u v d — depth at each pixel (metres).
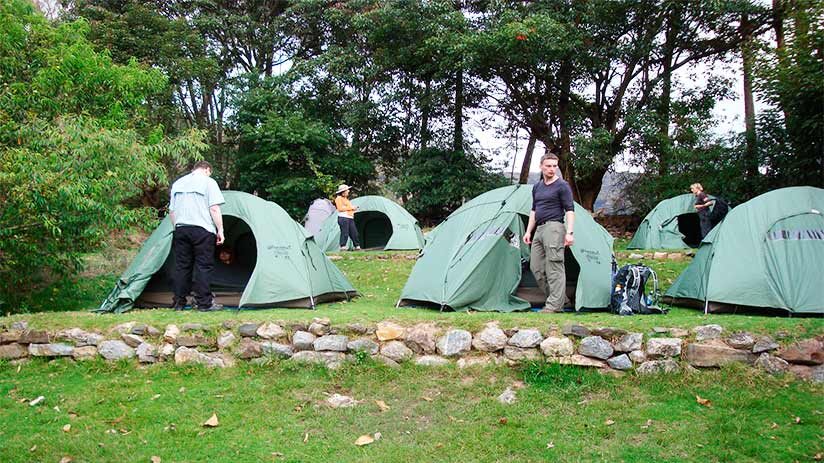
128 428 4.59
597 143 17.47
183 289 6.86
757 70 14.60
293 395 5.23
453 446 4.25
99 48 18.80
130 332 6.10
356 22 20.25
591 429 4.44
